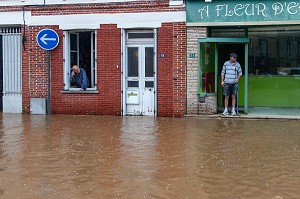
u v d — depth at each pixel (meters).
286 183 7.48
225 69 15.45
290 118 14.84
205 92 15.96
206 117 15.59
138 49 16.38
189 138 11.59
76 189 7.21
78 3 16.58
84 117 16.08
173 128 13.30
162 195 6.89
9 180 7.74
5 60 17.56
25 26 17.14
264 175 7.97
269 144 10.70
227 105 15.66
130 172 8.23
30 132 12.65
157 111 16.16
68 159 9.26
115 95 16.50
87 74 17.05
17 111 17.53
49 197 6.82
